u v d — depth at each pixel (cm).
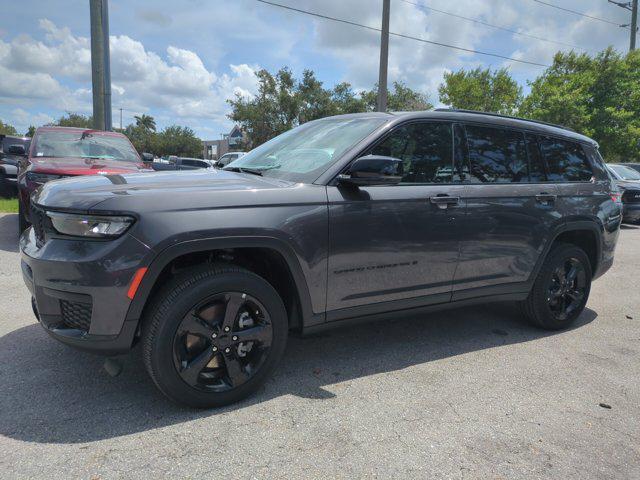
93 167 702
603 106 2289
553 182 422
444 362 360
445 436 261
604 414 293
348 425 267
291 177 320
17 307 437
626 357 385
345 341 395
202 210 262
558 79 2277
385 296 332
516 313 491
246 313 284
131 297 248
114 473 219
